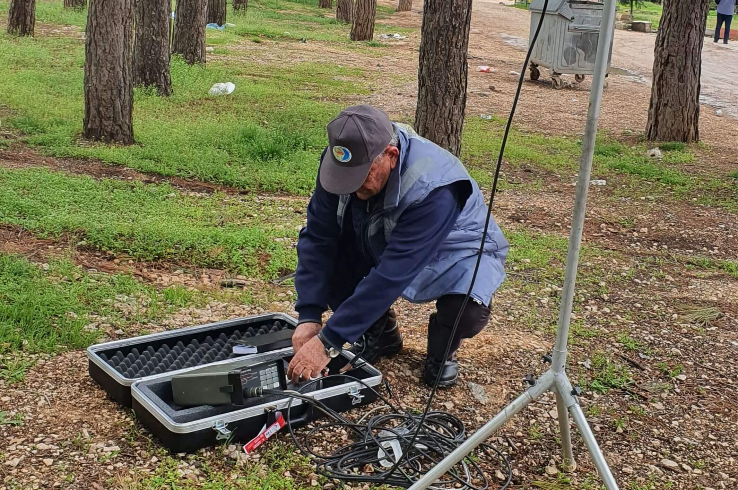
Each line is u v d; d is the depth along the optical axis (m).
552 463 3.46
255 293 4.93
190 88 11.94
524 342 4.64
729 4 26.44
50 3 21.61
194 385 3.28
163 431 3.18
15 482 2.89
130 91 8.45
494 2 43.34
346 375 3.66
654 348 4.75
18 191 6.20
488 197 7.94
